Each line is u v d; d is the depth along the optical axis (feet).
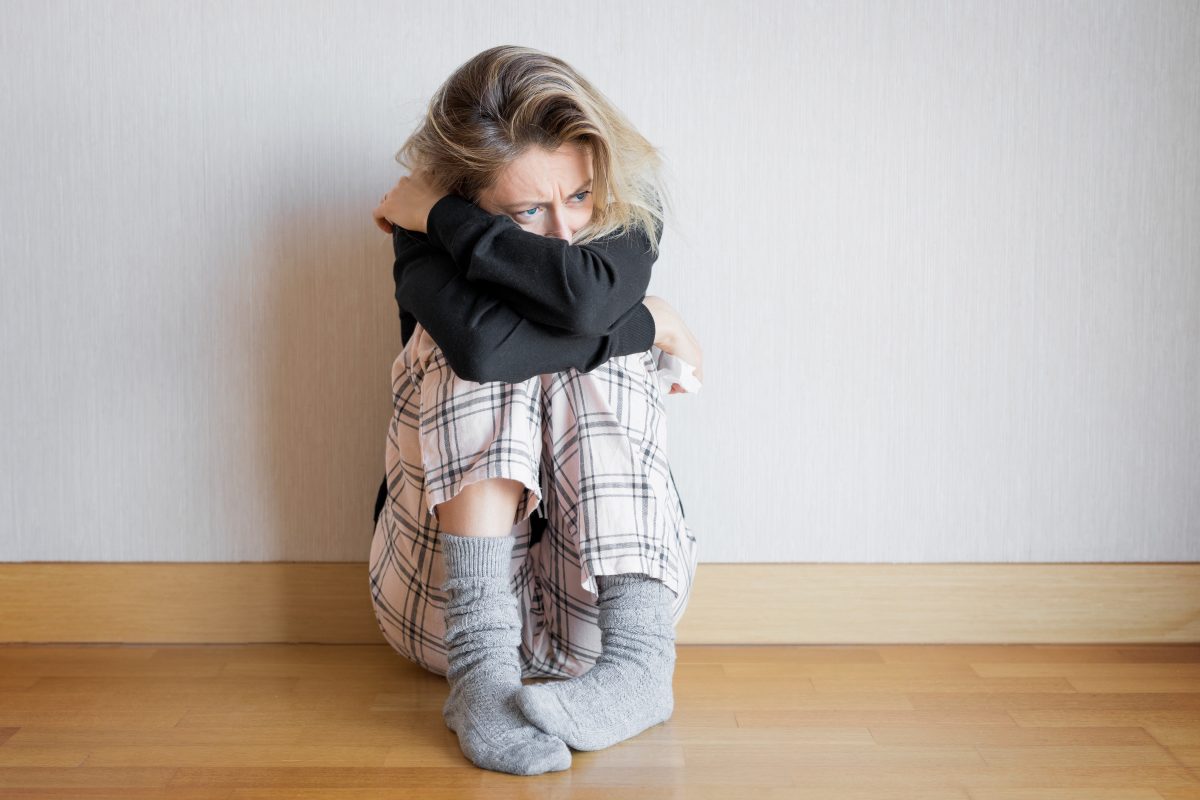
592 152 3.70
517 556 4.06
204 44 4.76
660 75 4.79
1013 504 4.99
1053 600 4.99
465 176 3.71
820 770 3.59
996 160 4.83
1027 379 4.94
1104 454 4.96
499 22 4.77
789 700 4.24
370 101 4.80
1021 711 4.12
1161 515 4.98
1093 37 4.77
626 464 3.76
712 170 4.83
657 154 4.28
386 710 4.14
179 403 4.94
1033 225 4.86
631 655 3.75
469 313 3.59
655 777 3.53
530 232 3.66
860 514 4.99
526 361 3.61
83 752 3.72
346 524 4.99
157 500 4.98
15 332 4.90
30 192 4.83
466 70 3.78
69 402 4.93
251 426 4.95
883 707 4.16
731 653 4.88
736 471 4.99
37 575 4.98
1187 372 4.92
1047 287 4.89
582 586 3.83
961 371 4.94
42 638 4.99
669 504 3.99
